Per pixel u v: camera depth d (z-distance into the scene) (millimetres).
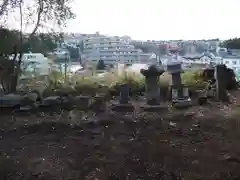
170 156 3039
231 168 2756
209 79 6262
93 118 4363
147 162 2920
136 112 4699
